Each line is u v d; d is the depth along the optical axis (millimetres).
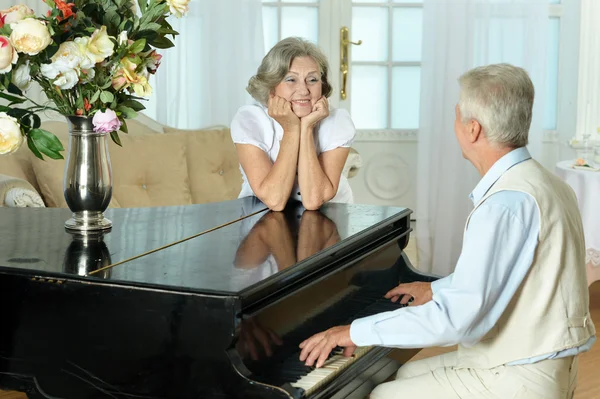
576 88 6387
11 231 2646
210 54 5930
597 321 4809
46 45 2316
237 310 1915
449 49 6016
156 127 5102
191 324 1954
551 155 6539
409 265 3012
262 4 6332
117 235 2592
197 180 4859
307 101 3031
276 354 2160
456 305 2047
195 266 2178
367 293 2721
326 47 6516
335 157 3203
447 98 6031
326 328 2434
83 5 2473
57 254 2312
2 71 2314
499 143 2189
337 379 2166
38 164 4180
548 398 2146
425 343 2078
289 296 2166
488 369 2211
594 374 4027
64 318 2082
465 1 5973
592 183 4684
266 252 2350
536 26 5953
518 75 2176
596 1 6262
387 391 2332
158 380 2006
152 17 2523
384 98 6641
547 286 2123
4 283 2133
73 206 2646
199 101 5984
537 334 2141
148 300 1989
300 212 3004
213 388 1951
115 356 2043
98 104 2520
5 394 3654
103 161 2641
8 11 2381
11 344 2148
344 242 2500
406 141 6645
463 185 6090
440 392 2262
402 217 2986
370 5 6512
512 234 2078
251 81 3125
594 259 4699
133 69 2455
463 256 2078
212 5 5887
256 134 3182
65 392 2117
